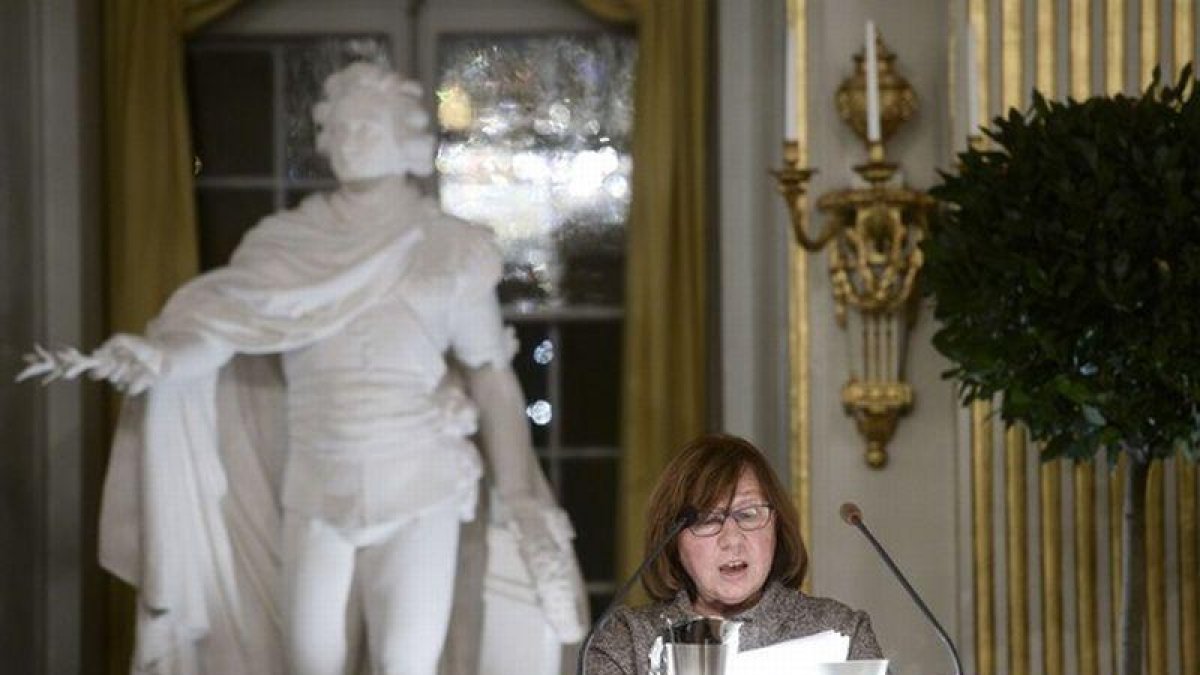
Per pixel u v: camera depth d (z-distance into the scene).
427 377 7.89
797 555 4.81
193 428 7.98
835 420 8.88
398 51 9.90
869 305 8.69
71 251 9.58
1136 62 8.55
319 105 8.21
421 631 7.76
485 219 9.89
